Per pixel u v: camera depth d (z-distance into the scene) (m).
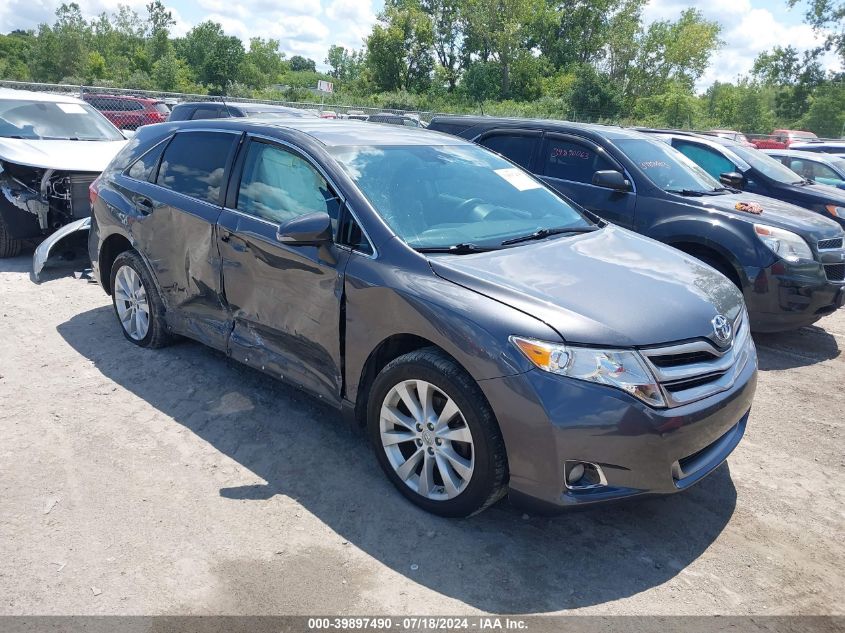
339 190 3.52
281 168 3.86
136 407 4.11
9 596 2.55
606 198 6.46
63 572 2.69
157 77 57.94
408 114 22.48
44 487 3.25
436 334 2.92
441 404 3.03
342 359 3.40
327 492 3.30
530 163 7.06
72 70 69.44
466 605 2.59
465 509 2.97
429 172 3.89
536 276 3.11
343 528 3.03
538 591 2.69
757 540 3.08
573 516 3.20
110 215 4.90
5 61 77.19
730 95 57.81
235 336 4.07
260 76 72.62
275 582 2.68
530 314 2.80
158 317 4.74
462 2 58.69
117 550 2.83
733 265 5.75
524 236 3.64
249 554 2.83
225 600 2.57
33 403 4.11
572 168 6.78
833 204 7.89
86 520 3.02
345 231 3.43
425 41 59.41
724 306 3.27
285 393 4.35
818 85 52.34
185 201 4.30
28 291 6.37
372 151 3.85
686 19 55.06
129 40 84.00
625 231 4.17
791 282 5.55
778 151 12.27
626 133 6.99
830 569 2.89
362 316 3.24
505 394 2.72
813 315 5.67
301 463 3.55
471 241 3.47
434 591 2.66
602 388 2.65
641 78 54.19
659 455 2.71
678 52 52.75
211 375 4.57
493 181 4.12
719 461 3.06
